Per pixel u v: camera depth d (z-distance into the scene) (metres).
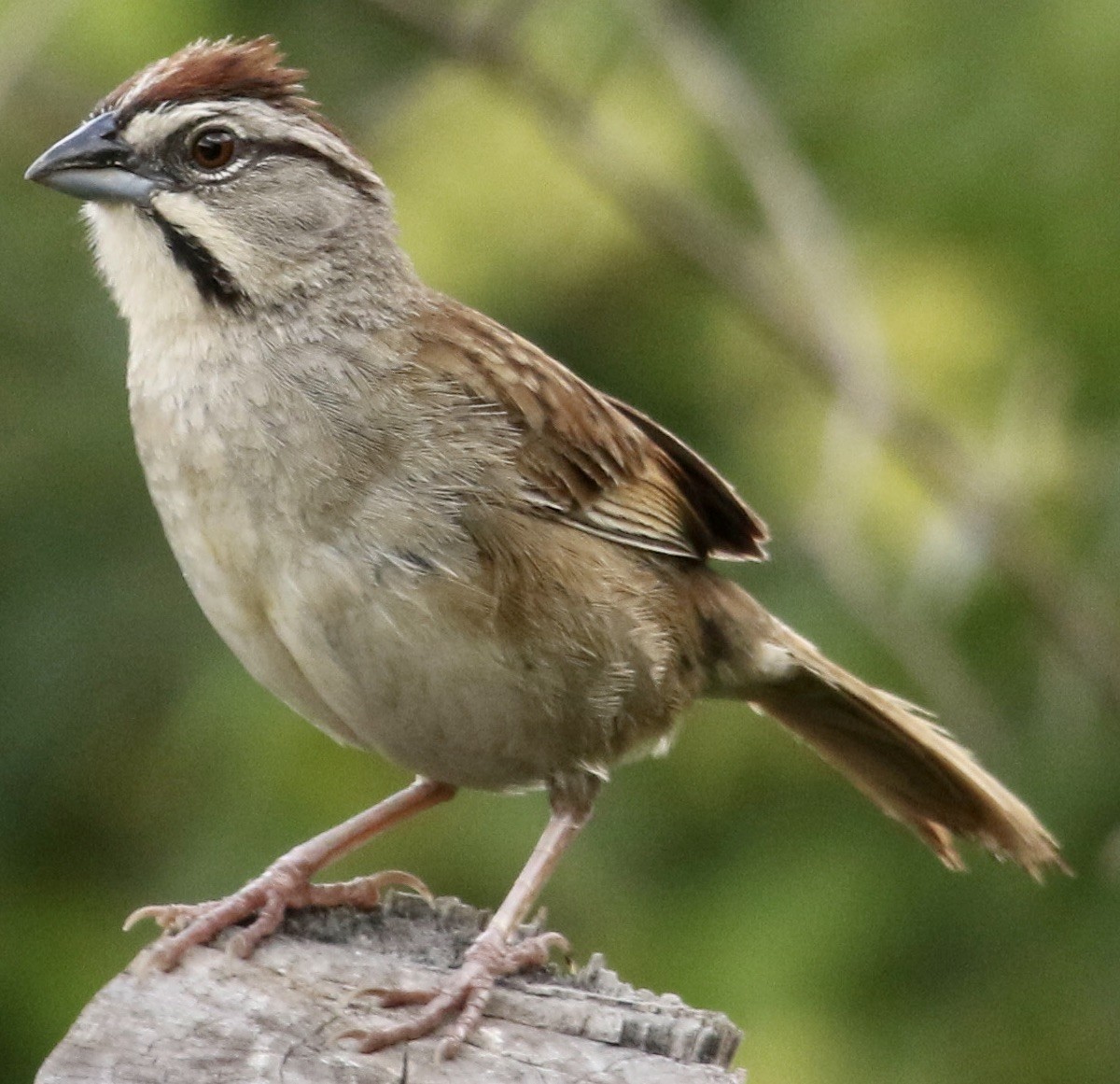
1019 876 12.34
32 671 12.35
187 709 12.11
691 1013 7.19
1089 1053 12.18
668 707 9.30
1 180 12.81
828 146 12.92
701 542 9.59
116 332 12.46
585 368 12.94
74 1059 6.84
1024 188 12.40
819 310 12.23
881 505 12.59
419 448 8.46
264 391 8.48
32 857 12.64
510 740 8.78
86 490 12.38
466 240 12.79
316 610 8.39
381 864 12.12
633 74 13.34
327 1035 7.01
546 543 8.76
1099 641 12.29
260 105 8.85
